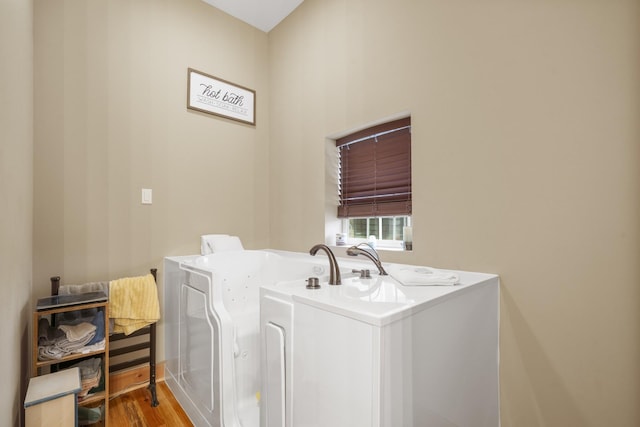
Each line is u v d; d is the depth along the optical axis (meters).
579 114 1.21
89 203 1.90
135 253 2.08
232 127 2.63
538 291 1.31
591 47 1.18
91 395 1.53
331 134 2.26
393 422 0.80
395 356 0.81
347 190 2.31
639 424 1.08
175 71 2.30
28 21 1.49
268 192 2.85
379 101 1.93
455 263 1.58
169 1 2.29
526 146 1.34
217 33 2.56
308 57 2.46
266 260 2.36
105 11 1.99
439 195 1.64
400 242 2.04
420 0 1.72
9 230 1.04
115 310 1.75
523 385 1.34
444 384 1.04
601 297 1.16
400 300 0.95
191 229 2.35
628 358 1.10
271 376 1.09
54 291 1.65
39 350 1.40
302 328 0.98
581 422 1.20
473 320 1.23
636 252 1.09
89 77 1.92
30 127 1.58
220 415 1.36
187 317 1.75
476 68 1.50
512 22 1.38
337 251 2.24
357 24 2.08
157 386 2.04
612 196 1.14
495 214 1.44
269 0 2.49
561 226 1.25
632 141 1.10
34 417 1.18
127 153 2.06
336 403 0.85
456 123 1.57
